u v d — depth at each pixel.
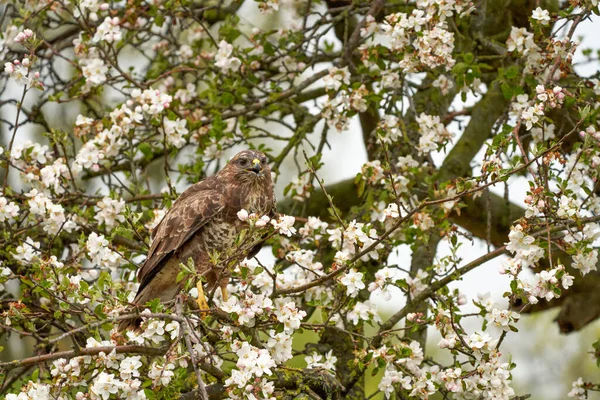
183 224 11.51
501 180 9.10
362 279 9.47
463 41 13.56
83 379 9.23
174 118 12.34
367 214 11.88
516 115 11.70
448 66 11.38
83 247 10.97
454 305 10.12
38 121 14.28
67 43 14.82
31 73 11.02
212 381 10.23
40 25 14.62
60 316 9.36
